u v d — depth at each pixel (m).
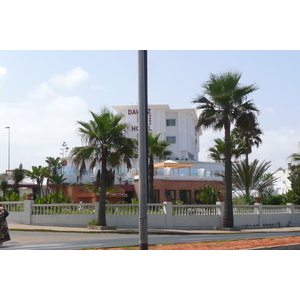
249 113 26.97
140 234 11.98
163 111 69.06
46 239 18.30
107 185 25.86
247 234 23.59
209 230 27.12
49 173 48.12
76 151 24.59
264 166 34.88
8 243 16.45
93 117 25.06
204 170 49.91
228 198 27.25
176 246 14.17
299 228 30.19
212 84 27.06
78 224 25.97
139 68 12.45
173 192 47.28
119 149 24.86
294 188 38.84
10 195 34.50
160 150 32.81
